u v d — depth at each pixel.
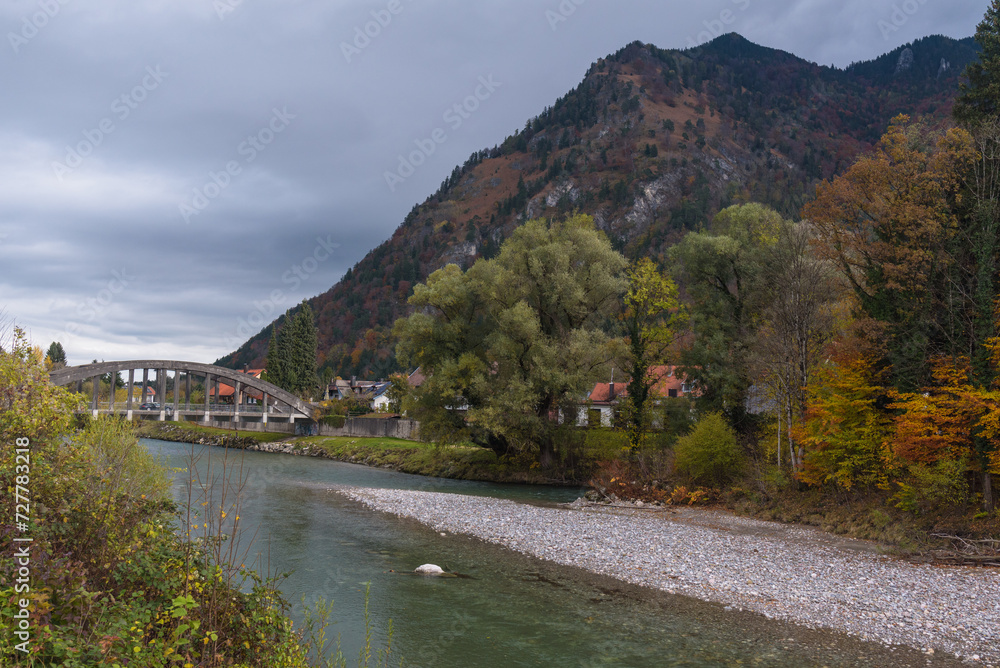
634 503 37.69
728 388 42.44
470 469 53.72
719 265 45.16
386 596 18.00
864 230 32.78
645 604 17.80
